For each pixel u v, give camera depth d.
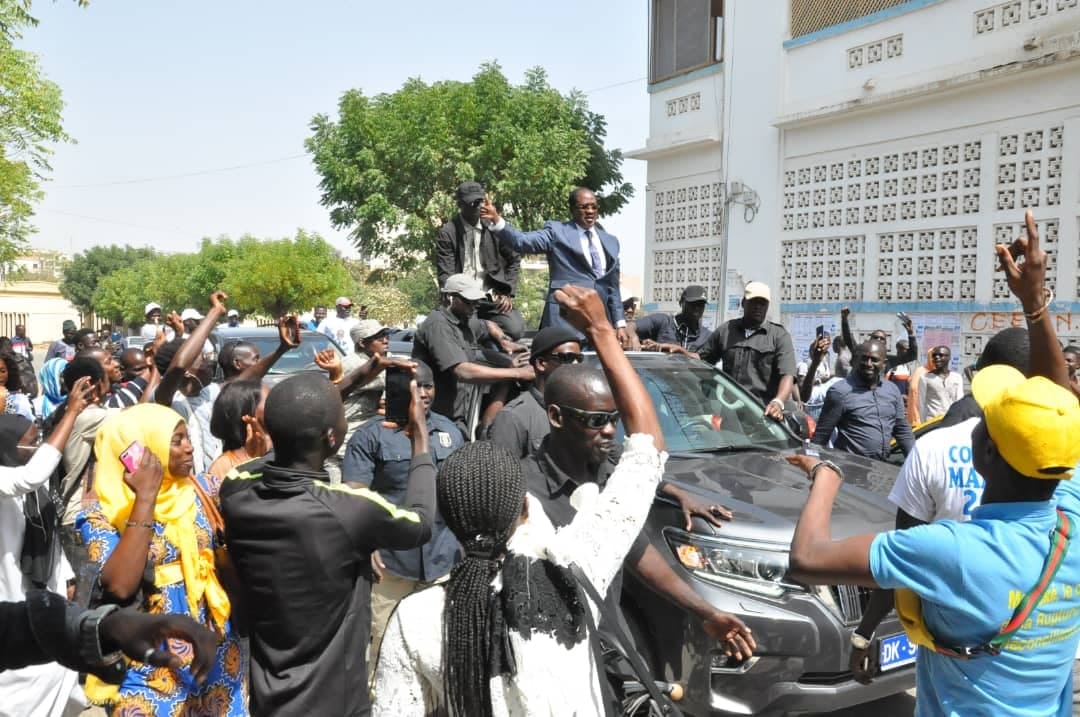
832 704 3.71
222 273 42.66
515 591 1.74
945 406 9.33
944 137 11.09
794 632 3.67
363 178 17.78
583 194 6.37
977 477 2.65
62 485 4.51
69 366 4.61
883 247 11.87
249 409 3.63
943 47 10.92
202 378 5.63
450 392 5.05
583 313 2.19
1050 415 1.89
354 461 4.11
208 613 2.86
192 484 2.97
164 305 51.81
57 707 3.59
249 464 2.82
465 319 5.18
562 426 2.67
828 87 12.45
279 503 2.56
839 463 4.96
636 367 5.61
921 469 2.78
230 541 2.64
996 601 1.97
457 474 1.86
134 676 2.72
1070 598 2.01
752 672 3.69
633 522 1.98
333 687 2.55
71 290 78.00
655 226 15.73
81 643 1.67
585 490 2.15
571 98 20.20
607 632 2.04
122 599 2.63
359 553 2.61
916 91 11.12
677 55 15.20
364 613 2.66
